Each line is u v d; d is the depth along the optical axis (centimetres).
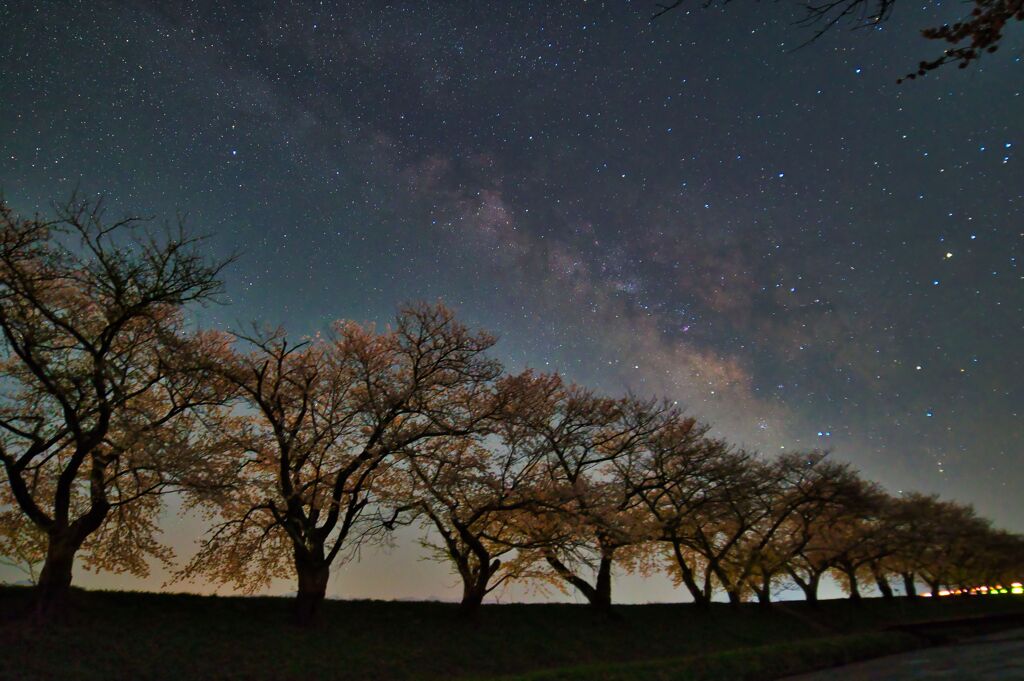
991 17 582
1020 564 6531
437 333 2942
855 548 4950
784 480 4550
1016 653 2906
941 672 2388
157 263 2291
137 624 2258
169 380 2480
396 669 2328
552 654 2836
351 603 3028
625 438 3931
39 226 2147
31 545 2447
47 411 2409
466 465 2941
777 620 4322
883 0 552
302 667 2170
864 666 2817
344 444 2962
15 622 2058
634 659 2984
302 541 2581
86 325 2370
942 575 6694
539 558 3278
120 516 2488
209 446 2495
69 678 1786
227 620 2478
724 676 2412
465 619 3014
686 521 4019
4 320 2106
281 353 2661
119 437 2347
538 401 3319
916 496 6075
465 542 3092
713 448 4031
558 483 3322
